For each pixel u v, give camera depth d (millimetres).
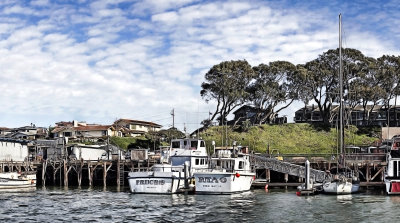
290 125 94438
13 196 49906
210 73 93938
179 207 39031
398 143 50219
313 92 95688
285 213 35500
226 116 96312
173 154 54656
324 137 88312
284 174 64500
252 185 58156
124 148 97125
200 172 48469
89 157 83875
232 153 57156
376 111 109312
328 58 94688
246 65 94188
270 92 93188
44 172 68750
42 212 36969
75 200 45281
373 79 93000
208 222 31891
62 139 93000
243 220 32562
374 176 59250
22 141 80438
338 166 55969
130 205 40656
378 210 36938
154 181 48875
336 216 34094
